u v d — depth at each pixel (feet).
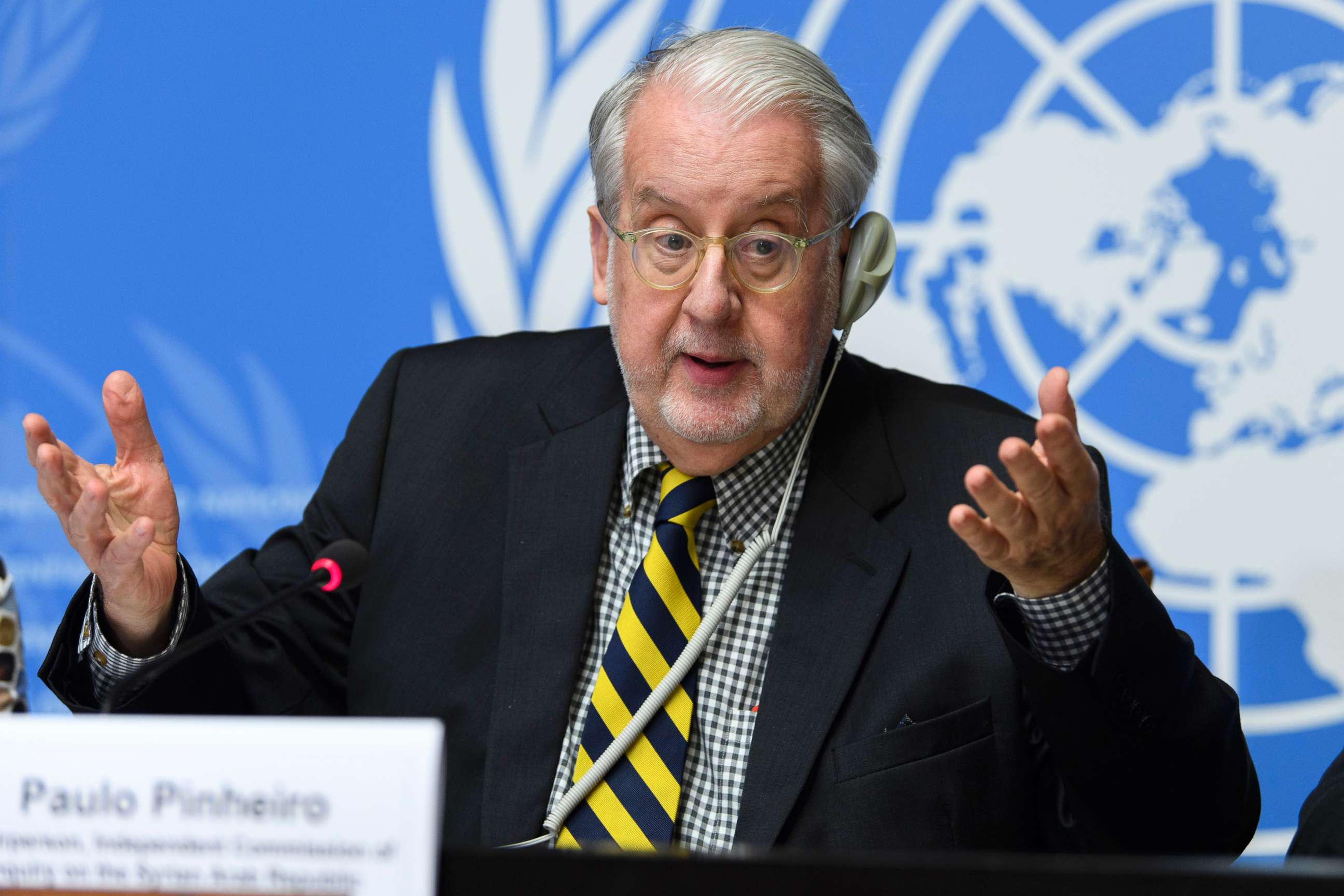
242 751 8.80
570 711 17.95
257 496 29.53
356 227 29.53
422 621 18.94
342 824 8.66
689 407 17.42
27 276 30.55
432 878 8.57
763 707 17.30
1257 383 26.11
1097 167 26.81
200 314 29.96
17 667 21.54
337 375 29.43
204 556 29.60
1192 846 15.89
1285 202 26.09
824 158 17.69
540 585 18.54
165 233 30.19
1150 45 26.68
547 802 17.37
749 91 17.26
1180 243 26.43
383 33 29.55
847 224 18.35
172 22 30.37
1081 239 26.86
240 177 29.99
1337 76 25.95
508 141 29.04
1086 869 8.18
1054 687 14.98
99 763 8.91
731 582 17.54
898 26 27.66
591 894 8.53
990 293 27.14
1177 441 26.35
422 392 21.06
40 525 30.25
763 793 16.75
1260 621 25.94
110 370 30.19
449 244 29.17
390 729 8.73
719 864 8.46
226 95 30.12
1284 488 25.94
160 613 16.20
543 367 20.97
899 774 16.66
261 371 29.68
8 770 8.99
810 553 18.22
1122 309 26.66
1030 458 13.53
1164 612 15.21
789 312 17.39
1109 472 26.58
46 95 30.76
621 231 17.80
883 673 17.38
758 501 18.78
